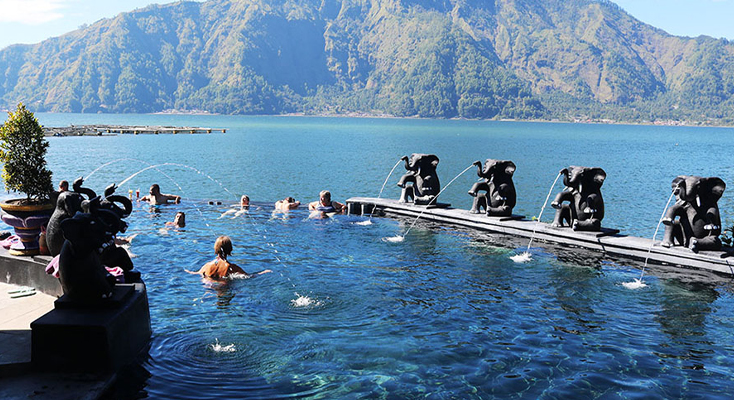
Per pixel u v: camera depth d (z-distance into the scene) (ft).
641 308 41.52
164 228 67.41
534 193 152.66
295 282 46.16
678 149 429.79
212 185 151.84
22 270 37.32
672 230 54.08
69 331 26.84
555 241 62.28
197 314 38.04
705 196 52.90
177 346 32.45
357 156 269.03
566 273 50.47
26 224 37.22
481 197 73.77
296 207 85.05
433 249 59.31
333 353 32.37
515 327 37.29
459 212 75.25
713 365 32.01
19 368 26.73
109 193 37.60
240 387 27.96
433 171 81.71
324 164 223.10
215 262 47.14
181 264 50.83
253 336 34.47
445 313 39.60
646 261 54.39
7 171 38.32
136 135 411.54
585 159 300.40
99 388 25.76
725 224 109.50
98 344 27.02
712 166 268.41
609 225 107.55
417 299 42.60
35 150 39.04
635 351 33.76
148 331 33.14
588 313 40.22
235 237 63.46
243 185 153.69
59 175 162.61
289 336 34.71
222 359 31.04
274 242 61.41
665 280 48.47
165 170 184.14
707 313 40.57
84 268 28.53
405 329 36.40
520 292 44.86
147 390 27.12
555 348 33.94
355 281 46.96
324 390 27.94
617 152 374.84
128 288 31.50
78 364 27.07
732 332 37.06
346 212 83.05
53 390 25.31
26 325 30.96
